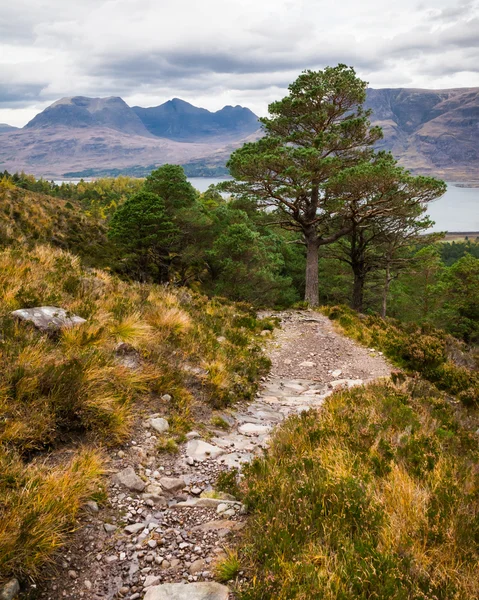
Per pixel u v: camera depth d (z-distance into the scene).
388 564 2.93
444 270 38.41
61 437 4.61
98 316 7.51
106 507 3.91
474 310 36.31
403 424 5.98
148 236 26.98
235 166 21.23
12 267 8.46
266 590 2.76
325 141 20.81
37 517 3.17
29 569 2.91
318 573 2.87
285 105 22.44
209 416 6.75
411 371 10.94
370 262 28.81
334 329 15.98
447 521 3.54
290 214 23.31
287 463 4.62
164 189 31.66
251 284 26.81
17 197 28.62
